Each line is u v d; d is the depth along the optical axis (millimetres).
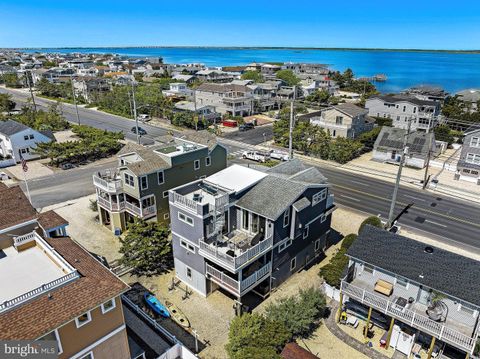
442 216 40969
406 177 53094
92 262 20078
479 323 19406
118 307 18469
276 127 70125
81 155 60406
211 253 24484
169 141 43344
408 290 22484
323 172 54969
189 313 25578
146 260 29500
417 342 22750
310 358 19547
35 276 19031
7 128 59500
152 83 124625
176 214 26688
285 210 25438
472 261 21609
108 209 35844
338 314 24469
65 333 16438
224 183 28031
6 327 14852
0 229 21328
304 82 142125
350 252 24062
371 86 143875
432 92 108375
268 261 26172
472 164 50844
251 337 20844
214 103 95188
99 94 109125
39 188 47469
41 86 121750
